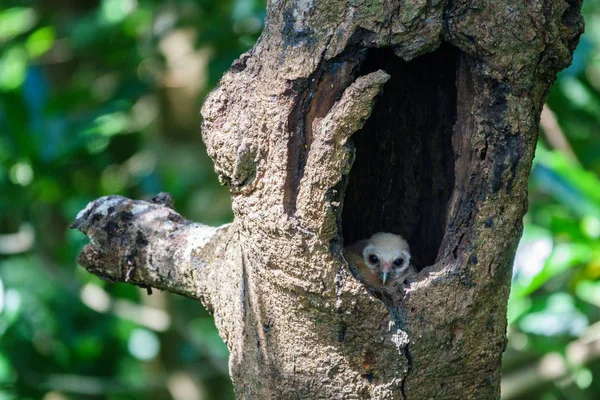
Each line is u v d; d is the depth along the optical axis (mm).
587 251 10852
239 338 7027
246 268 6781
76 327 15266
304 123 6336
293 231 6234
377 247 8930
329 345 6426
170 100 17156
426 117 8156
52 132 14547
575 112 13828
